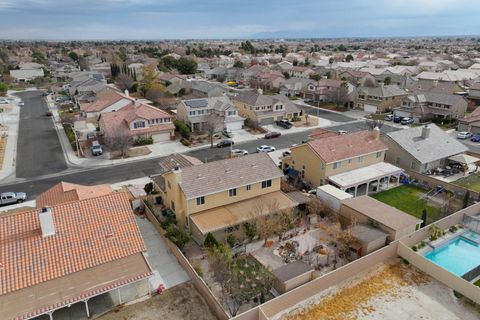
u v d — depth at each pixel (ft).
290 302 89.71
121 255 89.35
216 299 86.99
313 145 153.99
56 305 76.38
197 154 201.87
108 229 93.61
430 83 363.76
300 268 98.02
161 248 113.29
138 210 137.08
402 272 103.45
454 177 170.40
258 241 117.91
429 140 181.88
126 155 199.00
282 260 107.34
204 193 117.39
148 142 218.38
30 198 148.25
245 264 104.32
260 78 446.60
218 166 127.13
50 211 87.45
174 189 120.47
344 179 149.28
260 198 130.00
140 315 85.56
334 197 132.57
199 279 92.22
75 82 375.86
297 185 158.71
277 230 117.19
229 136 232.73
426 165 171.63
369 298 93.45
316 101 357.82
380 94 304.91
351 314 88.07
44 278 80.38
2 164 185.16
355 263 100.83
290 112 277.03
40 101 361.10
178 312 86.79
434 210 137.90
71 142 216.74
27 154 200.44
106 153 202.08
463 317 87.40
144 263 90.02
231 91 413.18
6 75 504.84
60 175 171.94
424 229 116.57
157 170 178.40
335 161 149.59
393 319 86.74
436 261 110.11
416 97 282.56
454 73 418.31
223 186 121.49
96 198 99.25
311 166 156.56
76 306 87.45
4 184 161.38
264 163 134.31
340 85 348.38
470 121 241.14
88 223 93.35
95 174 173.37
